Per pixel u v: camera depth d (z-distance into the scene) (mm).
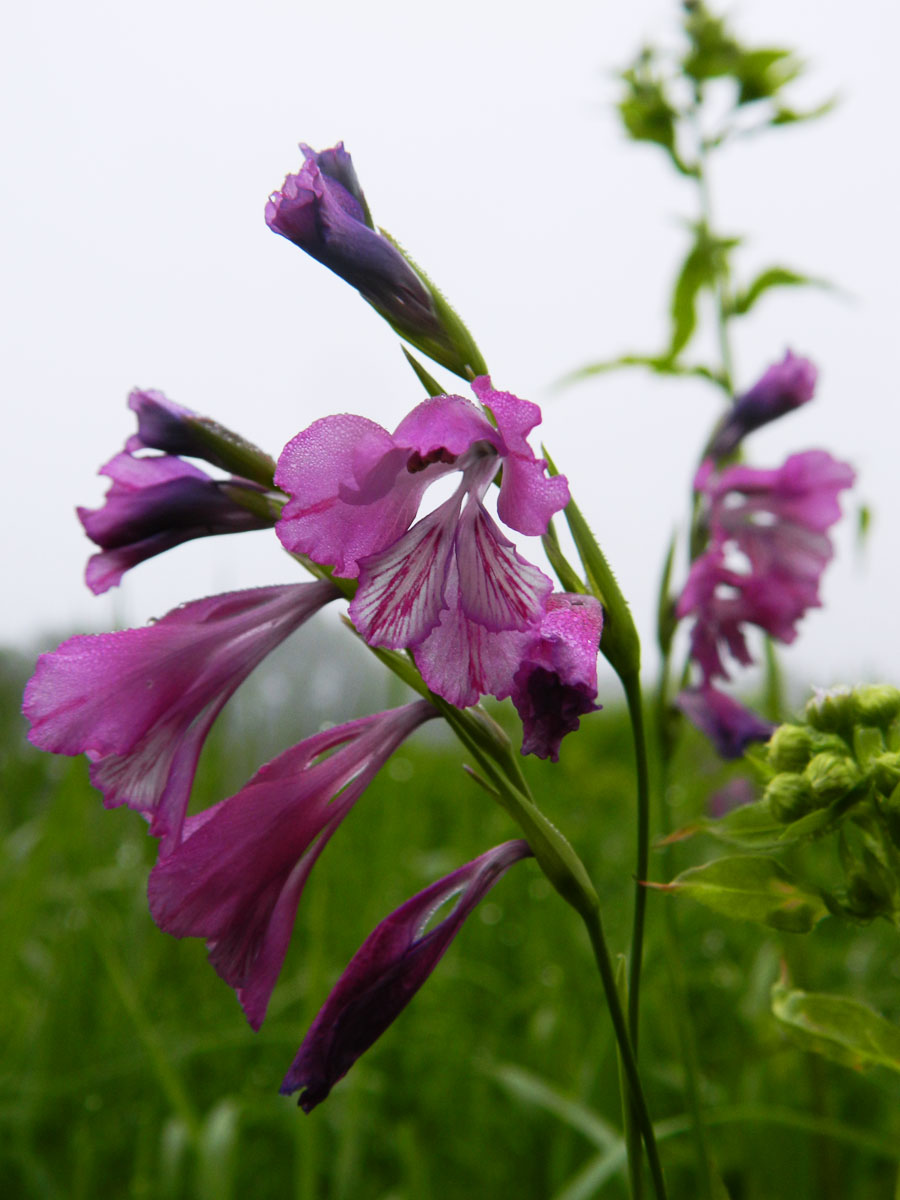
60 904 425
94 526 187
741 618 308
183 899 168
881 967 386
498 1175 306
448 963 395
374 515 160
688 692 307
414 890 431
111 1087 328
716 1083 338
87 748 170
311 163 171
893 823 171
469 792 547
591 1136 268
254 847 170
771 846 183
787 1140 306
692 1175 303
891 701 182
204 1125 285
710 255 397
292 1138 323
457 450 156
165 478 189
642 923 186
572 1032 335
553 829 173
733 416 319
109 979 352
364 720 179
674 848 287
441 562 159
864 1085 334
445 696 155
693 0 412
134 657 172
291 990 385
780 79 400
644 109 402
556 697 151
